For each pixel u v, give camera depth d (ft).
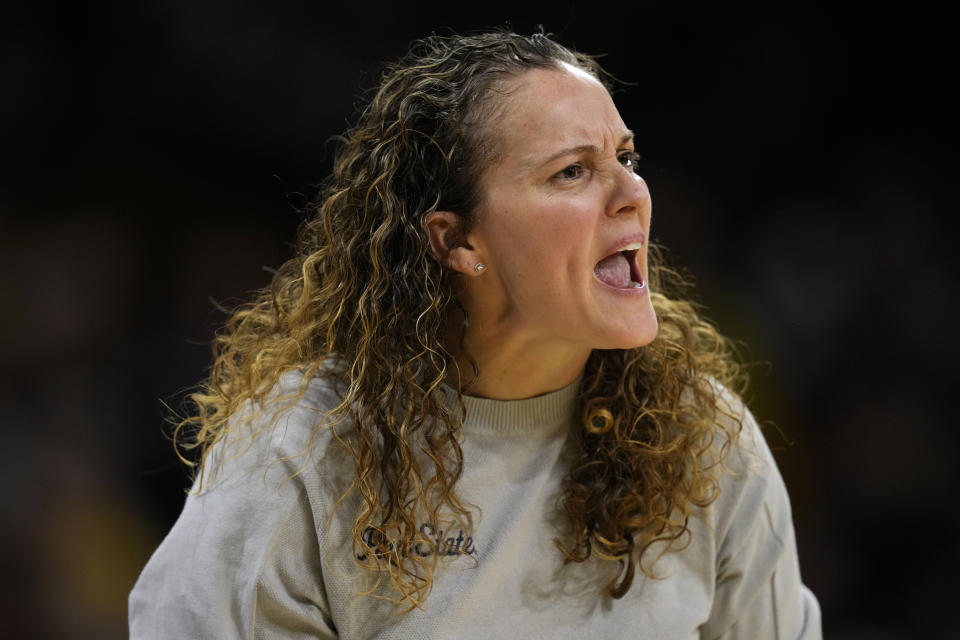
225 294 48.57
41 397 43.78
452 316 16.46
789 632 18.33
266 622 16.03
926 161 52.60
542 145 15.19
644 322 15.65
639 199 15.39
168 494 43.57
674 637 16.92
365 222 16.42
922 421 47.55
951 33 51.96
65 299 45.85
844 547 46.60
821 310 49.65
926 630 45.11
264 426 16.48
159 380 45.80
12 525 40.68
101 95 49.47
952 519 46.55
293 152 50.39
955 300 49.55
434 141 15.74
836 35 53.11
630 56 52.37
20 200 47.78
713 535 17.52
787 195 52.90
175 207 49.39
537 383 16.69
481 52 16.06
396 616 16.14
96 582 40.91
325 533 15.88
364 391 16.16
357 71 50.34
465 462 16.53
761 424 41.83
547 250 15.24
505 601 16.46
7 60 48.62
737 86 53.16
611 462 17.13
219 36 50.03
